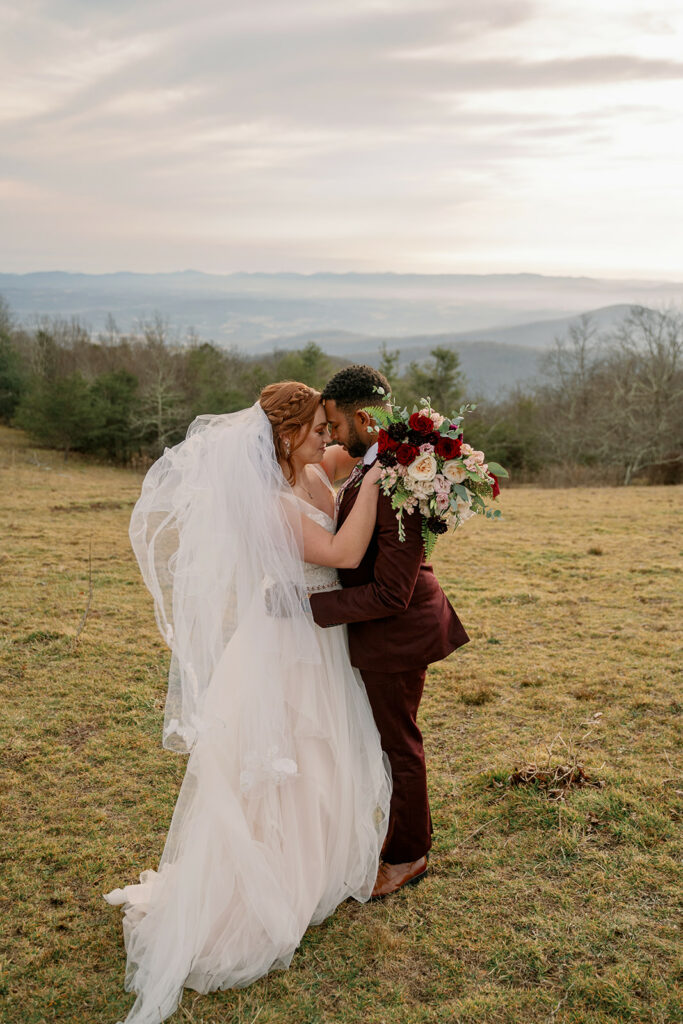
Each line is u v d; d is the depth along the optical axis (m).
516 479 34.06
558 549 10.20
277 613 2.61
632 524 12.45
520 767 3.77
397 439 2.54
